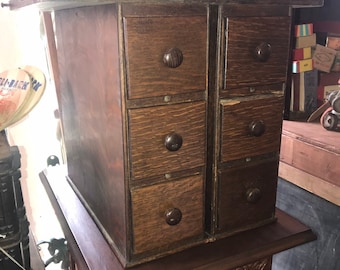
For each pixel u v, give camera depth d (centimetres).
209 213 74
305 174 100
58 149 133
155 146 63
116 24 55
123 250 68
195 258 70
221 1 61
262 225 80
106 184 73
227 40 63
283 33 68
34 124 129
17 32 118
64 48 86
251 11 64
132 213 65
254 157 74
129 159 62
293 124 111
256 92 70
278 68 70
